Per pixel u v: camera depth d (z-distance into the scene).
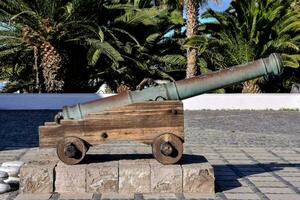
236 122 16.44
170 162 6.46
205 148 10.42
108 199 6.02
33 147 10.58
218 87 6.66
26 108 21.53
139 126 6.44
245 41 21.58
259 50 21.80
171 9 26.28
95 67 24.91
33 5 21.14
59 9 20.78
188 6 22.81
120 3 24.62
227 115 19.12
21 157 9.27
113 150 9.91
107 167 6.32
